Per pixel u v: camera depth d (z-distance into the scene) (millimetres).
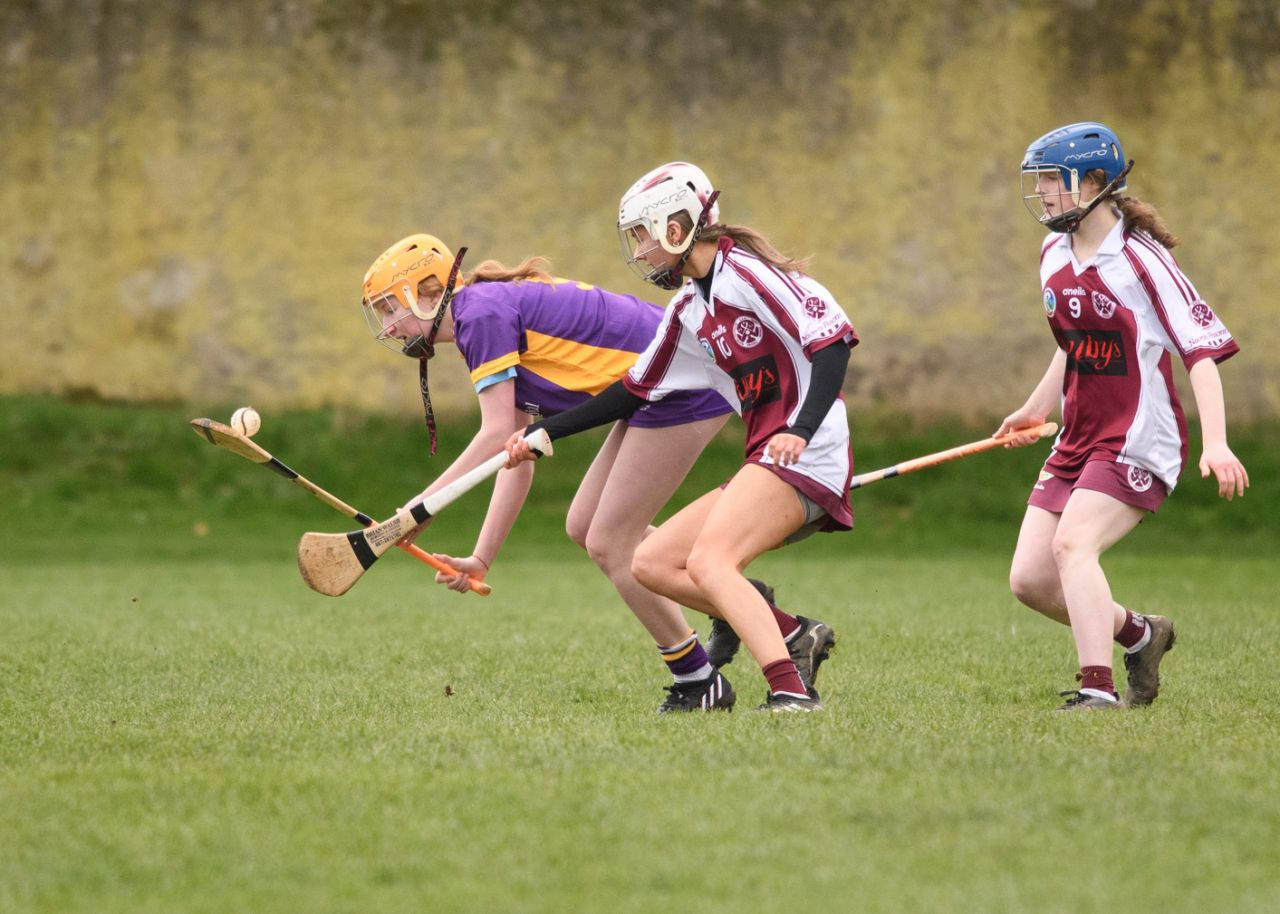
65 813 12570
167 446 59250
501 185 60156
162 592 39219
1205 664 23188
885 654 24969
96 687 21031
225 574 44562
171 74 60062
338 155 60062
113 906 10172
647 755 14672
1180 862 10859
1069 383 19312
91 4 60031
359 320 60125
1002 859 10969
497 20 59875
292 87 59969
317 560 18266
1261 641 26375
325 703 19250
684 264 17188
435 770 14195
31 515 55438
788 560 49594
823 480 16969
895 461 59125
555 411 19797
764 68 60219
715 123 60219
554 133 60125
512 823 12086
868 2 60188
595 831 11812
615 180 60188
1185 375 60188
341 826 12062
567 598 37500
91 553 50188
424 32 59906
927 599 36406
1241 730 16219
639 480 19000
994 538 55094
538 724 17094
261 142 60125
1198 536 55062
